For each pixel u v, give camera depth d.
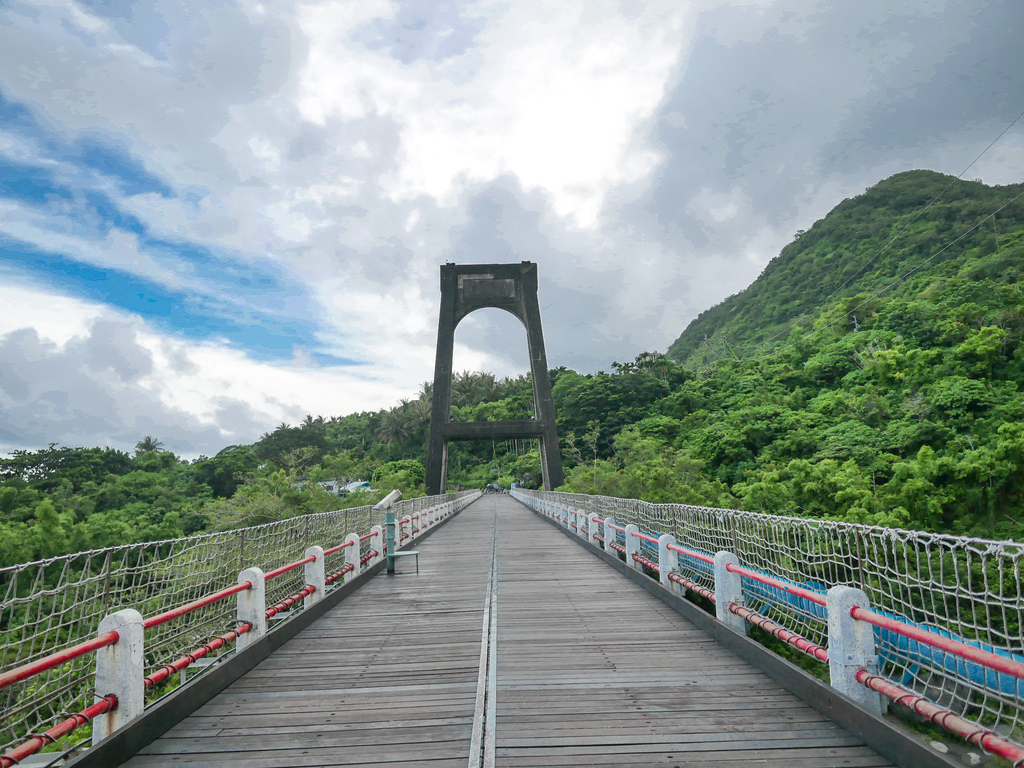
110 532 29.94
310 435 93.69
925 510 30.31
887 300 78.88
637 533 8.76
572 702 4.07
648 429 65.31
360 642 5.76
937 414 44.78
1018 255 70.56
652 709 3.93
